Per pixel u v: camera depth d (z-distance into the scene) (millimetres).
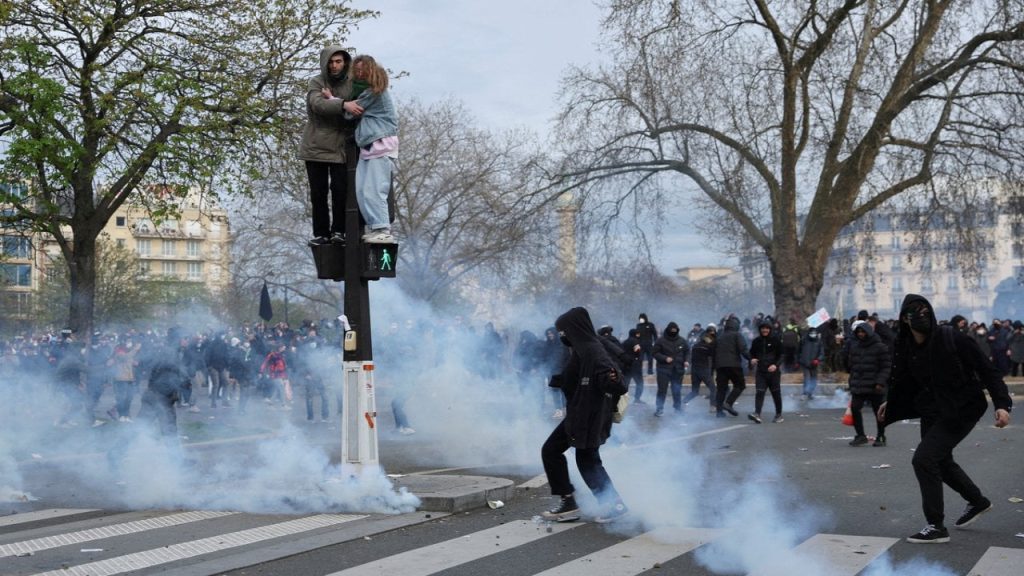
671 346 20422
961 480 7723
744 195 30734
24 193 16875
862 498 9445
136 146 17531
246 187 18703
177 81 17016
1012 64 27719
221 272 54594
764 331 18766
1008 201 30531
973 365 7363
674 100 29734
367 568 6645
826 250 31312
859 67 29266
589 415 8133
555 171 32938
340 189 9352
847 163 30578
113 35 17156
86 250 18312
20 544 7602
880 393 14227
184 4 17609
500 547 7324
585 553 7098
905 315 7621
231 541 7609
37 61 16234
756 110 29297
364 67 8969
